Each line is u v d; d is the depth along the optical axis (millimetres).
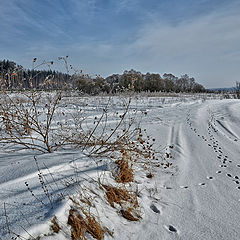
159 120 8164
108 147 4320
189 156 4691
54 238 1799
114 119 7895
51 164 3113
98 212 2352
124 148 4117
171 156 4531
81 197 2393
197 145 5449
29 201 2174
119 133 5770
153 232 2297
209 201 2922
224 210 2715
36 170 2871
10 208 2029
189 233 2299
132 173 3559
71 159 3420
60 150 4055
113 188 2855
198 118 8711
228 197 3027
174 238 2221
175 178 3637
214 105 12383
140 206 2746
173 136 6148
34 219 1867
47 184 2600
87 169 3238
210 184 3420
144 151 4598
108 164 3463
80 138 4473
